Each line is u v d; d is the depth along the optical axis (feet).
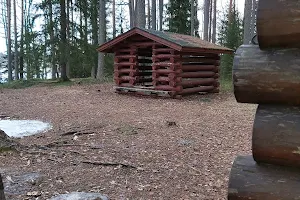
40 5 56.85
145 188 12.51
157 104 33.53
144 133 21.34
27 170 13.99
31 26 77.15
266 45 5.27
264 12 5.13
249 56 5.38
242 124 23.77
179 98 37.17
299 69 4.94
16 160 15.17
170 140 19.57
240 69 5.39
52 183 12.71
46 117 26.94
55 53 56.70
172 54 36.88
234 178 5.48
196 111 29.37
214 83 42.63
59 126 23.49
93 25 81.56
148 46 39.34
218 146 18.37
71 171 14.08
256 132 5.24
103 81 57.11
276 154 5.09
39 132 21.65
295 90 4.97
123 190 12.28
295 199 4.94
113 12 96.07
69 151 16.79
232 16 65.36
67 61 57.88
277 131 5.07
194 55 39.86
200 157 16.39
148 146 18.25
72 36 58.54
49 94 42.60
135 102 35.01
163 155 16.62
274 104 5.31
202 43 41.04
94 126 23.26
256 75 5.25
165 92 37.68
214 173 14.16
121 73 42.34
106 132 21.53
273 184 5.16
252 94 5.37
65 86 51.78
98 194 11.25
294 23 4.92
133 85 40.98
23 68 92.22
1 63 104.88
